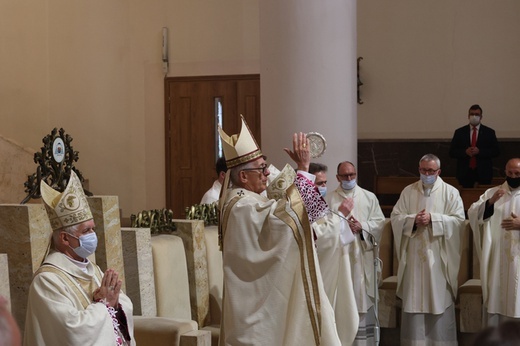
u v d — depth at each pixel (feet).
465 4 35.73
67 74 35.55
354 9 23.71
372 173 36.63
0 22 35.63
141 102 35.35
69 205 12.27
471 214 22.17
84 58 35.55
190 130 35.12
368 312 22.25
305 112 22.93
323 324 14.19
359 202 22.38
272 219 14.15
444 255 22.58
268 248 14.32
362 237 21.94
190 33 34.96
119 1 35.29
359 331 21.95
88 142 35.63
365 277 22.06
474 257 24.63
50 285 11.87
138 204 35.55
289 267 14.20
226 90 34.78
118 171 35.55
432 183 22.84
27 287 13.57
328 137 23.03
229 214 14.62
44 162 15.06
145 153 35.45
